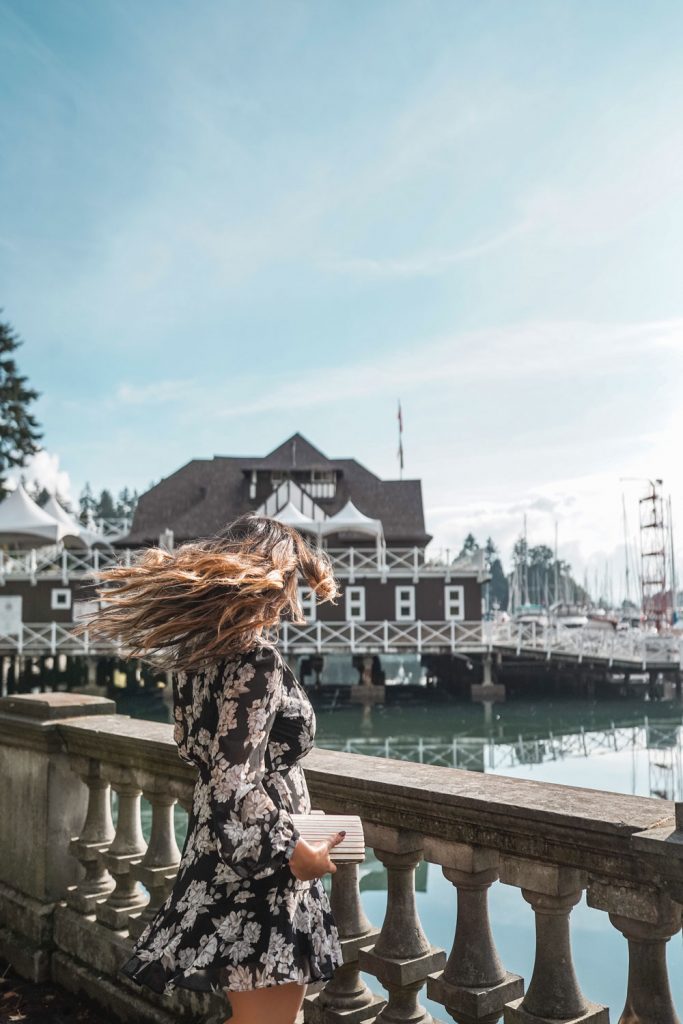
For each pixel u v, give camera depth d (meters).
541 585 120.81
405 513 52.91
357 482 54.72
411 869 2.64
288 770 2.07
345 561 48.12
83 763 3.89
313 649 41.56
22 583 42.88
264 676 1.95
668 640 44.47
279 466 52.91
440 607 43.09
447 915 8.34
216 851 1.97
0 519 40.25
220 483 54.16
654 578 59.34
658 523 59.22
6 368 53.78
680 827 1.90
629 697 44.09
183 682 2.07
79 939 3.71
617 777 21.84
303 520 41.47
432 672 54.19
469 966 2.40
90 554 43.62
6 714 4.34
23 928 3.99
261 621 1.97
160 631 1.97
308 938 1.96
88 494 131.62
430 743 28.30
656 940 2.00
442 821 2.42
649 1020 1.98
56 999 3.63
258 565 2.06
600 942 7.32
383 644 41.81
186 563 2.03
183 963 1.94
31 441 54.38
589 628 60.84
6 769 4.29
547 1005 2.20
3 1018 3.45
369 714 36.16
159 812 3.50
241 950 1.91
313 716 2.10
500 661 43.97
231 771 1.87
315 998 2.77
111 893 3.74
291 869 1.85
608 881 2.06
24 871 4.09
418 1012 2.60
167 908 2.04
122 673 53.19
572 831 2.07
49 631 42.56
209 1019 3.00
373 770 2.72
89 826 3.90
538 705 39.94
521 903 8.61
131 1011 3.32
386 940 2.62
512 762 24.41
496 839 2.29
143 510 53.16
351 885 2.79
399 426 58.09
